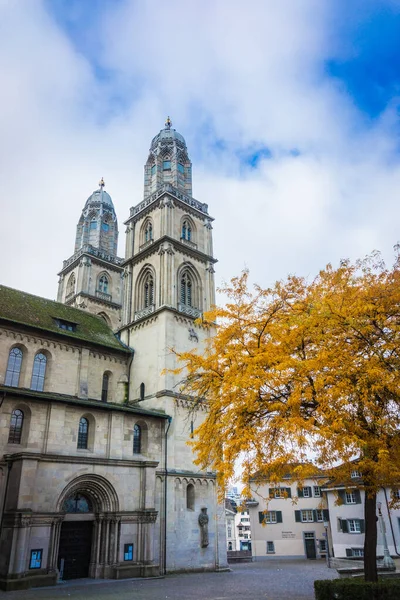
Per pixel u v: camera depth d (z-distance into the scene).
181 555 38.75
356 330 18.17
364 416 17.80
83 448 35.66
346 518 52.50
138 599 22.38
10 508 29.19
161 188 55.53
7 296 42.59
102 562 33.38
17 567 27.42
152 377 45.41
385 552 35.72
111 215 75.81
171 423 42.28
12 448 31.88
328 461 18.66
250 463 18.39
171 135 61.59
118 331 51.62
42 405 33.91
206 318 23.16
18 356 38.59
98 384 44.62
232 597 22.73
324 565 48.41
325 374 17.42
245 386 17.77
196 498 41.91
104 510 34.56
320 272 21.56
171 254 50.53
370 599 16.34
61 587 27.89
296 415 17.34
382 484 17.30
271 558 65.12
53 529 30.38
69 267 70.25
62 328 43.53
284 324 19.83
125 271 55.28
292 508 67.06
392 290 18.80
